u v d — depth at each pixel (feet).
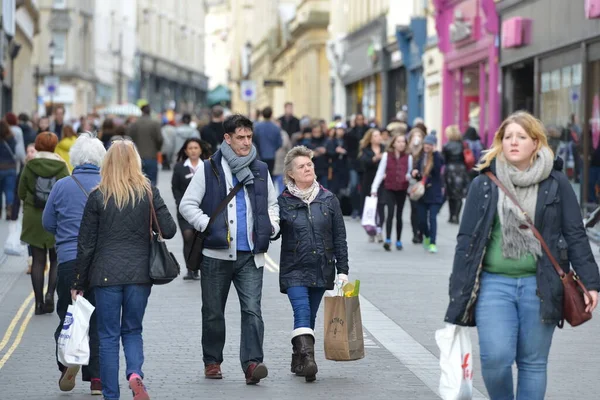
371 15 319.06
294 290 65.00
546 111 176.45
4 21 264.52
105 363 56.65
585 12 155.53
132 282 56.54
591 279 47.70
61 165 84.17
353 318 65.31
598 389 63.00
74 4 531.09
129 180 57.26
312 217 65.26
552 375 66.64
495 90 203.00
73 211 63.00
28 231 84.23
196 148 102.47
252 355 63.31
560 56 169.48
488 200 47.78
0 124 156.66
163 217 57.21
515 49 191.31
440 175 130.72
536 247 47.32
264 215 63.52
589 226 123.24
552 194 47.73
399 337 78.02
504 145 47.80
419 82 268.62
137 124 180.34
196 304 90.74
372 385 63.10
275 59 568.41
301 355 63.98
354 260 122.52
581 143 158.30
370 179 158.51
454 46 231.30
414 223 140.36
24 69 368.27
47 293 86.17
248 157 63.67
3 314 85.81
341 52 361.92
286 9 547.90
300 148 66.13
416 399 59.67
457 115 232.73
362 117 180.24
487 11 201.26
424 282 105.40
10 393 60.85
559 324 48.26
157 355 71.00
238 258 63.46
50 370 66.80
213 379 64.54
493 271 48.01
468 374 48.52
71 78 532.32
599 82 152.56
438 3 237.66
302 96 446.19
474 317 48.29
